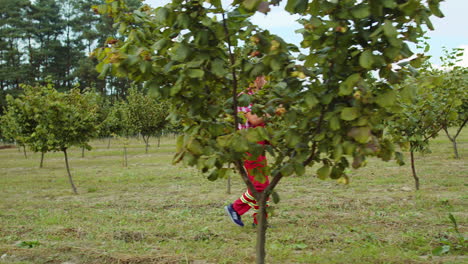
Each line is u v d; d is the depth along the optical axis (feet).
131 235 14.67
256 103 8.20
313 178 30.01
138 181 32.81
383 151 6.64
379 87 6.71
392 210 17.87
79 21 204.74
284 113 6.91
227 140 6.44
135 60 5.94
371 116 5.87
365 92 5.60
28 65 182.09
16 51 183.01
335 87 6.38
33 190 29.94
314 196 22.43
